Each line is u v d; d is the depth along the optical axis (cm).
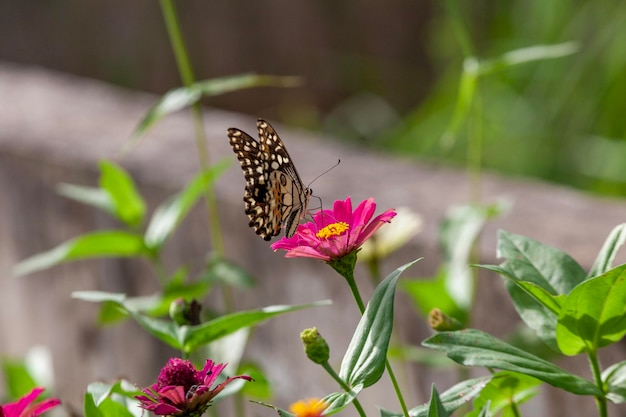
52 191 240
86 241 173
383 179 217
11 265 261
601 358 172
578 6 347
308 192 158
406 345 185
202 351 162
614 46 330
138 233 182
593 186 330
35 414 147
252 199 155
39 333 259
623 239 147
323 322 191
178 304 156
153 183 218
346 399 142
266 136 155
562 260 149
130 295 228
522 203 197
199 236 211
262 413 206
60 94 315
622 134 331
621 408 172
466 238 172
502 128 352
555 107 344
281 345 202
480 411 146
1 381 244
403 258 184
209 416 195
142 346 228
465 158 355
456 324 151
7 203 256
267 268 200
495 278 178
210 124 267
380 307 143
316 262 189
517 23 368
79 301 243
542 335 148
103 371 241
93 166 227
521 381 150
